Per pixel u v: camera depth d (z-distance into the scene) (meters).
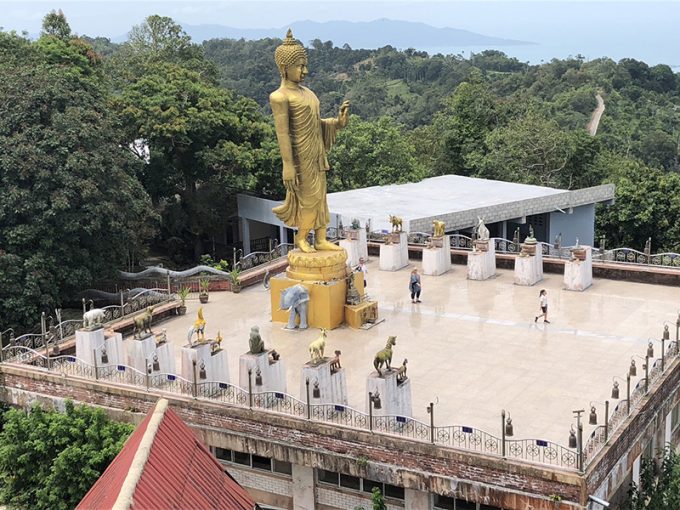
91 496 17.09
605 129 115.88
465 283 39.97
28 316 39.38
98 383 27.64
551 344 30.86
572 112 125.12
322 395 25.06
